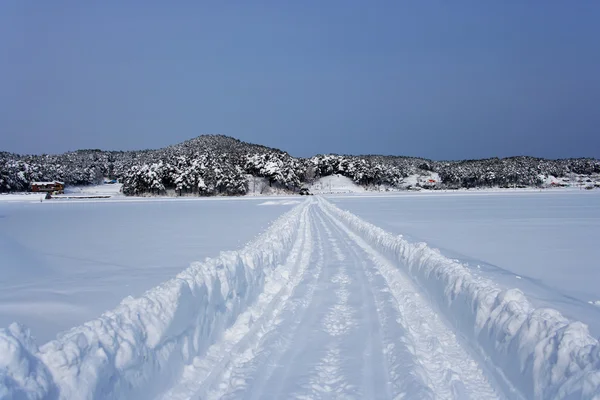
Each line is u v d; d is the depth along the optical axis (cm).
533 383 395
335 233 1948
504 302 520
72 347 339
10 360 288
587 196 6144
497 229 2056
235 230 2248
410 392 430
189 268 637
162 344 449
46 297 862
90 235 2100
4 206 5491
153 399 412
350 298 797
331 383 461
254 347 559
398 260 1106
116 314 425
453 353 532
